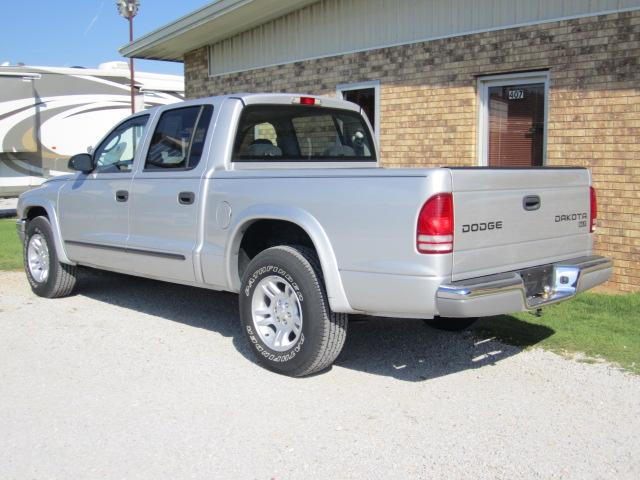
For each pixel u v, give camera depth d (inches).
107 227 247.4
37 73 588.4
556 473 133.0
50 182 283.4
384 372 191.3
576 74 284.7
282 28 420.2
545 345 212.5
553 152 294.7
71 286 282.2
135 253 234.2
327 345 179.2
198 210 208.8
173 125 227.0
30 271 289.7
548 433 150.9
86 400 170.1
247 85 454.6
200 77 500.1
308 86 407.5
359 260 167.8
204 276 209.6
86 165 250.1
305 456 140.2
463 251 158.9
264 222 198.8
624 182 275.1
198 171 211.0
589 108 282.2
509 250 170.6
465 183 158.7
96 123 628.7
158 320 247.6
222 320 247.4
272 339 191.0
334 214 172.2
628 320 237.8
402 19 348.8
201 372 190.5
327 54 392.5
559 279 184.7
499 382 182.7
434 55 335.9
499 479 130.6
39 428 154.0
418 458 139.2
